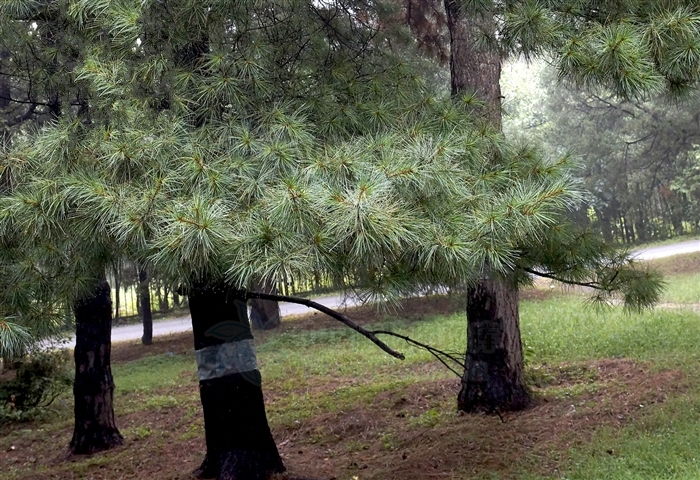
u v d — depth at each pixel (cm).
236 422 547
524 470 523
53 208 349
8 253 398
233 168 353
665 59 404
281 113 392
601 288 550
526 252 484
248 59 410
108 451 827
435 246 319
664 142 1969
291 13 494
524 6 421
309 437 749
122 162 351
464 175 372
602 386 744
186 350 1591
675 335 966
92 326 844
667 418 584
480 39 462
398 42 691
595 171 2264
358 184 313
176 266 317
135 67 400
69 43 474
